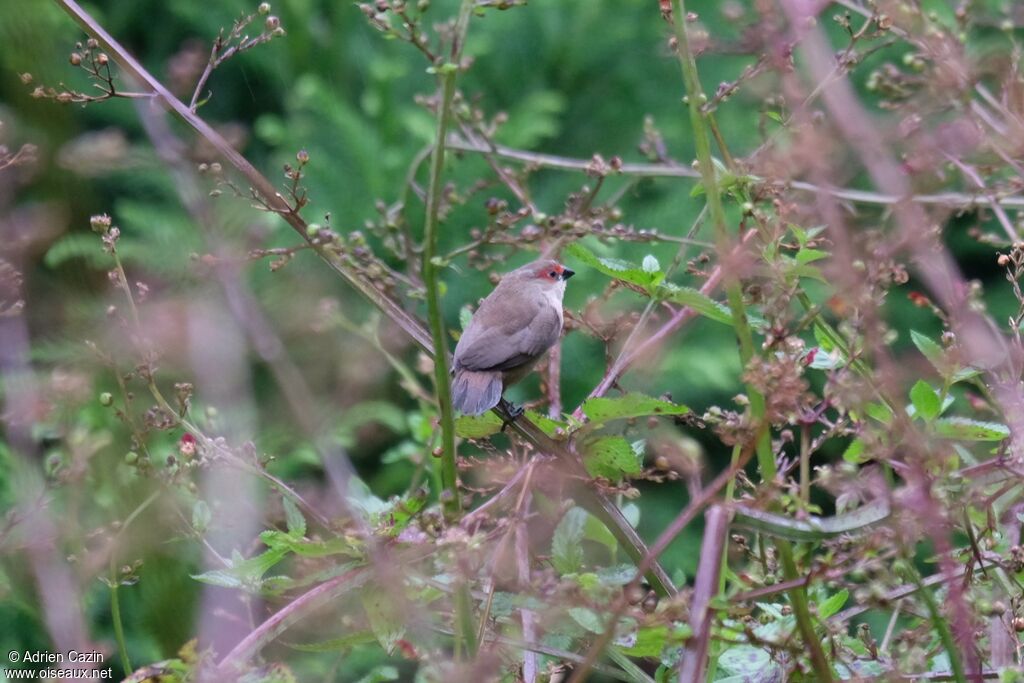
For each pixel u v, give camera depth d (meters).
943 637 5.46
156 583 8.30
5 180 8.88
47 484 7.14
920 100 6.59
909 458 5.46
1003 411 6.65
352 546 6.10
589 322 8.17
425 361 9.15
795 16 5.49
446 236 17.06
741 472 6.10
